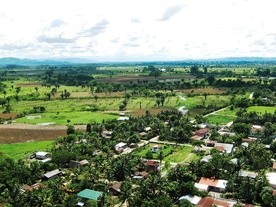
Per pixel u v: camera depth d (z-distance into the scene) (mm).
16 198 120875
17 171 144875
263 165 161125
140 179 142250
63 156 168625
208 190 140500
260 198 131125
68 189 136500
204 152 186750
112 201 129250
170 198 124312
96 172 147125
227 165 153375
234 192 137375
